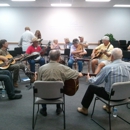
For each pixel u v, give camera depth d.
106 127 2.02
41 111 2.32
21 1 6.52
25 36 5.08
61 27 7.99
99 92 2.06
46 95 1.89
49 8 7.81
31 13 7.85
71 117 2.27
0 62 3.24
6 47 3.43
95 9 7.84
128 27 8.05
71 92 2.07
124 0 6.25
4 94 3.04
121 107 2.61
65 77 2.02
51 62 2.03
